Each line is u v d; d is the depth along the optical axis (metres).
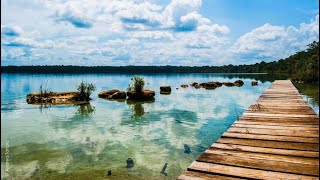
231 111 15.01
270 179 3.70
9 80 55.38
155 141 9.16
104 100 20.50
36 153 8.01
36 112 15.04
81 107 16.91
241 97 22.00
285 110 9.43
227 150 4.95
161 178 6.23
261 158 4.51
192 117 13.29
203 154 4.72
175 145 8.70
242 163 4.29
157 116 13.65
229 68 151.00
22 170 6.75
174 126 11.32
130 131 10.54
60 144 8.90
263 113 8.88
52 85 39.50
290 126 6.89
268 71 108.81
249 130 6.48
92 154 7.91
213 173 3.93
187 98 21.45
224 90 29.08
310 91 26.75
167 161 7.30
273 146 5.18
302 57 62.97
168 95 23.98
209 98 21.38
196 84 35.88
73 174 6.52
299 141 5.49
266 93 15.86
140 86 20.98
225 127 11.09
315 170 3.98
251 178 3.74
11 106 17.25
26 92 27.30
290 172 3.92
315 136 5.88
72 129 10.97
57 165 7.07
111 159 7.48
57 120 12.81
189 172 3.98
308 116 8.23
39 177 6.34
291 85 22.80
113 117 13.48
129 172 6.59
